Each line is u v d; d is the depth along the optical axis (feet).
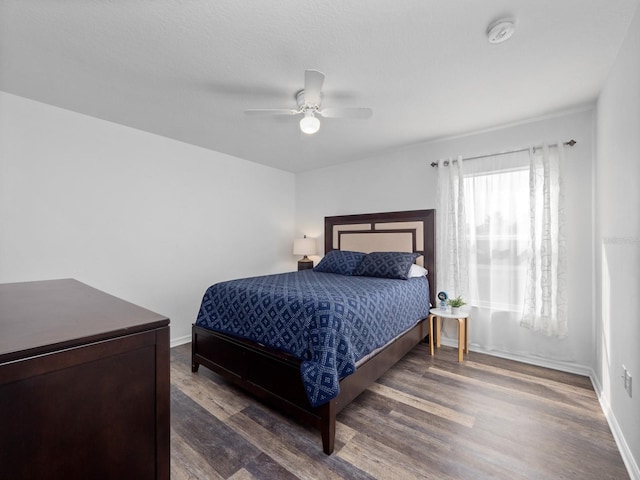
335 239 14.40
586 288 8.59
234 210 13.24
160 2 4.69
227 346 7.64
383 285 8.87
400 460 5.27
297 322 6.36
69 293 4.34
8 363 2.04
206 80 6.99
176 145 11.13
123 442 2.61
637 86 4.95
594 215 8.39
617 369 5.96
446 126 9.84
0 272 7.57
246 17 5.02
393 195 12.61
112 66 6.44
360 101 8.07
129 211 9.87
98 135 9.18
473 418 6.48
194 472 5.00
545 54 6.03
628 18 5.04
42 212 8.16
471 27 5.25
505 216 9.78
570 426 6.20
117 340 2.56
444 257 11.09
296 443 5.74
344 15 4.98
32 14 4.91
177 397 7.34
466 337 10.02
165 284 10.82
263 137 10.84
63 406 2.29
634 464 4.84
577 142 8.72
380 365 7.42
